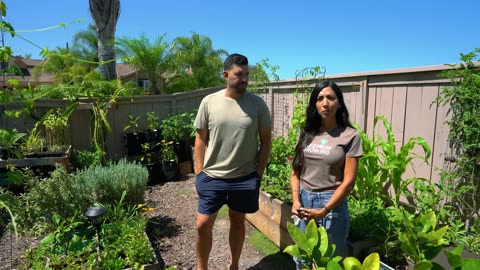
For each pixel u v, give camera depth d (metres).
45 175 5.33
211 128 2.60
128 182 3.83
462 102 2.65
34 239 3.48
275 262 3.14
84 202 3.43
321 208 2.11
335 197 2.01
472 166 2.66
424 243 1.22
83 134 6.43
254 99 2.66
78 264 2.62
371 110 3.76
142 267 2.60
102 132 6.18
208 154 2.63
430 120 3.07
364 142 3.24
